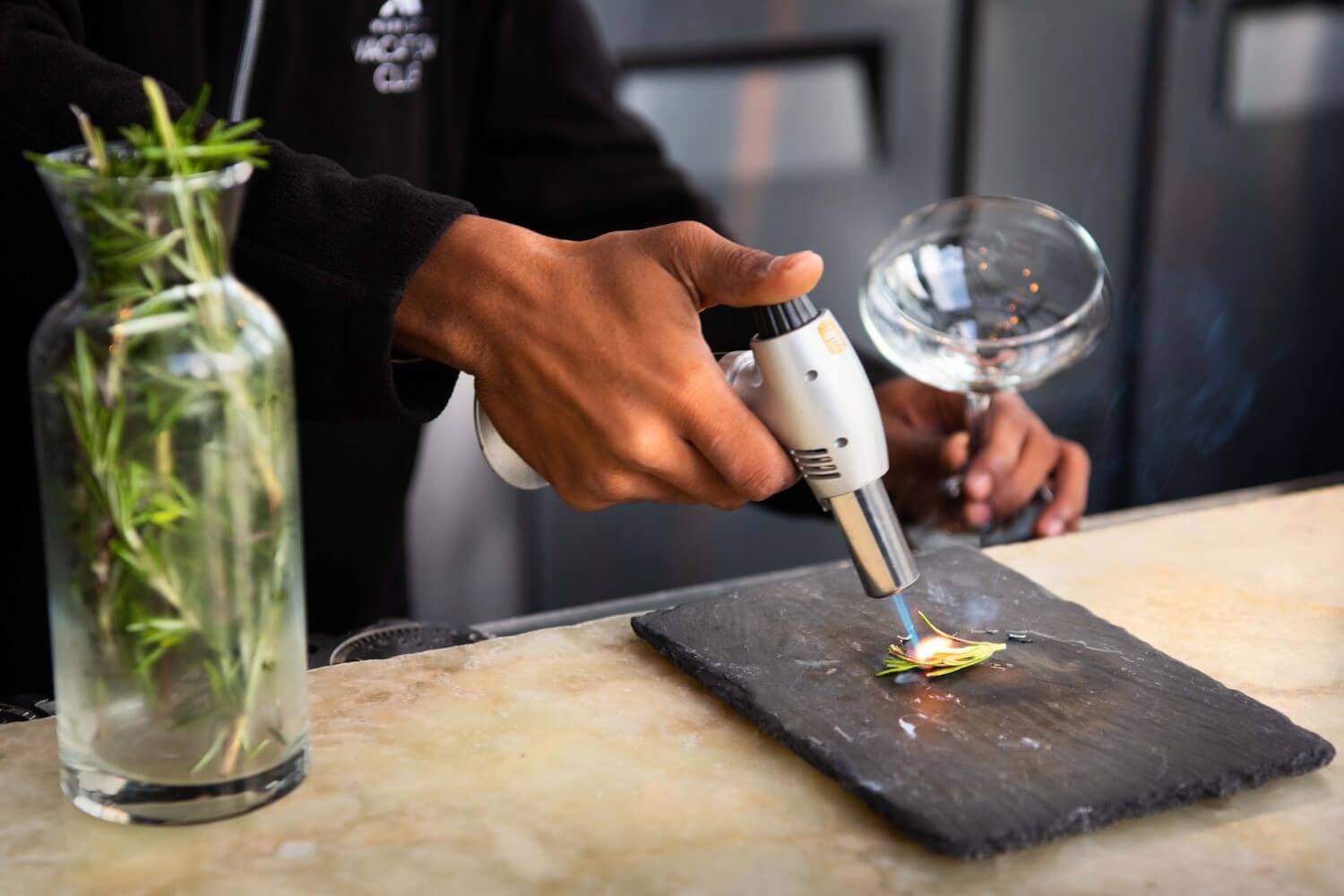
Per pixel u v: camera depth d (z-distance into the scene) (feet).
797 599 2.63
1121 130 8.52
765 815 1.95
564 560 8.16
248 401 1.69
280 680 1.86
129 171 1.63
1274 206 8.96
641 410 2.23
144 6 3.65
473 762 2.09
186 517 1.68
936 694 2.21
